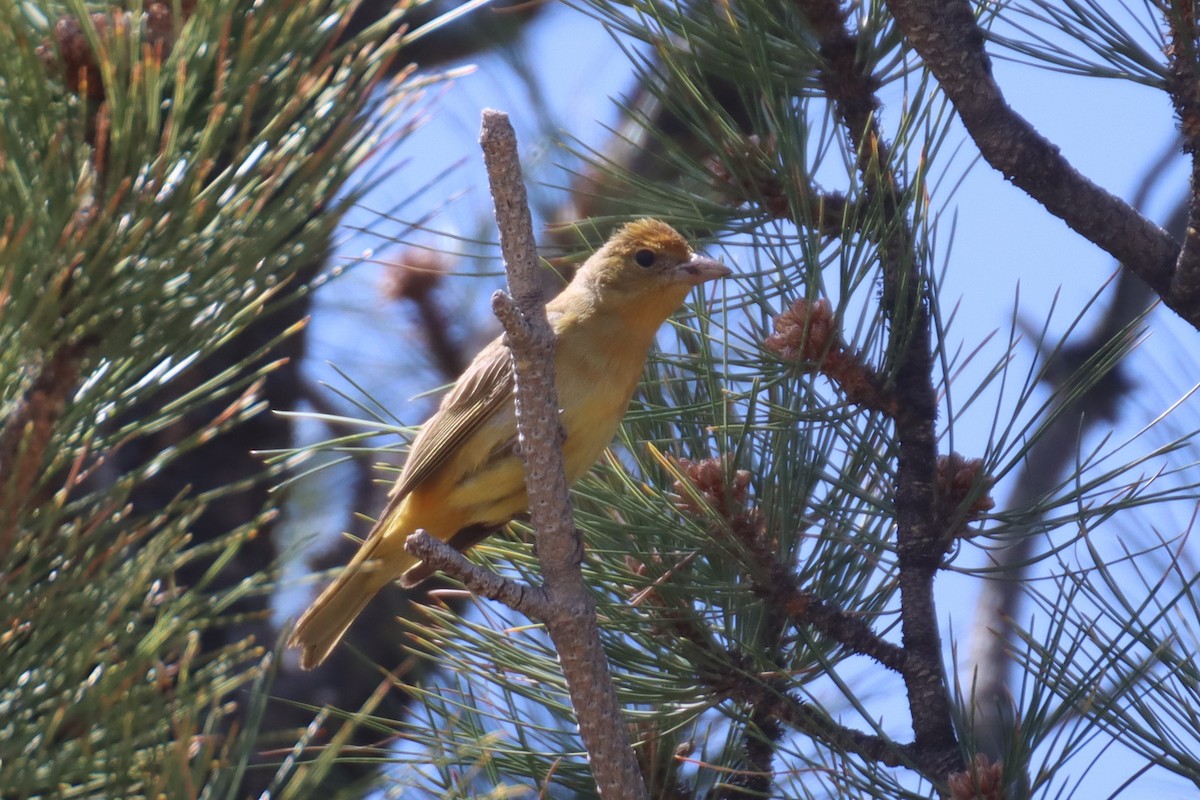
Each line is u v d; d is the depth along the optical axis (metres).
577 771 6.61
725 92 7.73
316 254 4.90
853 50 6.81
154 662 4.28
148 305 4.58
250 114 4.76
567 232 8.80
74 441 4.66
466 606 9.20
